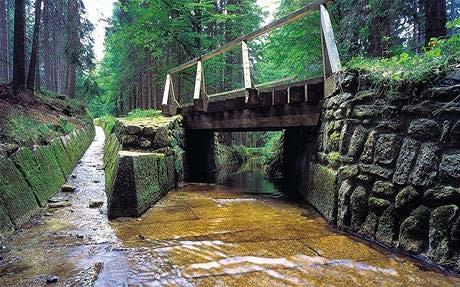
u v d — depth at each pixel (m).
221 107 7.88
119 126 9.10
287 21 6.09
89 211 5.47
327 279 2.95
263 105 6.59
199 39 14.09
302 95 5.95
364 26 7.69
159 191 6.50
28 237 4.14
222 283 2.88
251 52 17.27
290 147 8.86
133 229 4.48
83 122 14.50
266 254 3.55
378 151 3.93
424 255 3.25
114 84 25.50
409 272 3.05
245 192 7.45
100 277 3.00
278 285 2.84
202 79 8.92
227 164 14.66
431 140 3.38
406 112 3.69
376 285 2.82
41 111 9.88
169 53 17.11
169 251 3.65
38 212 5.29
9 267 3.24
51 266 3.25
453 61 3.47
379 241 3.78
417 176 3.40
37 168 6.04
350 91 4.59
